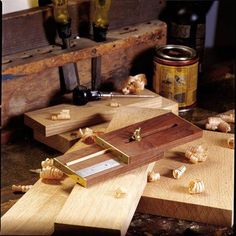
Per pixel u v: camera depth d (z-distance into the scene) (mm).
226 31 1973
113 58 1581
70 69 1508
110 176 1203
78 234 1112
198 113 1564
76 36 1555
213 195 1229
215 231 1188
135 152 1232
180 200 1213
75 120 1436
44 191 1227
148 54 1631
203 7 1679
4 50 1456
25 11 1468
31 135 1468
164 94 1562
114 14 1601
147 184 1253
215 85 1682
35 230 1134
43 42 1504
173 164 1315
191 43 1661
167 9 1673
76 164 1215
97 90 1530
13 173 1345
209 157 1339
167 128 1319
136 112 1406
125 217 1123
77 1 1534
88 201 1153
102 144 1262
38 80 1471
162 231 1187
